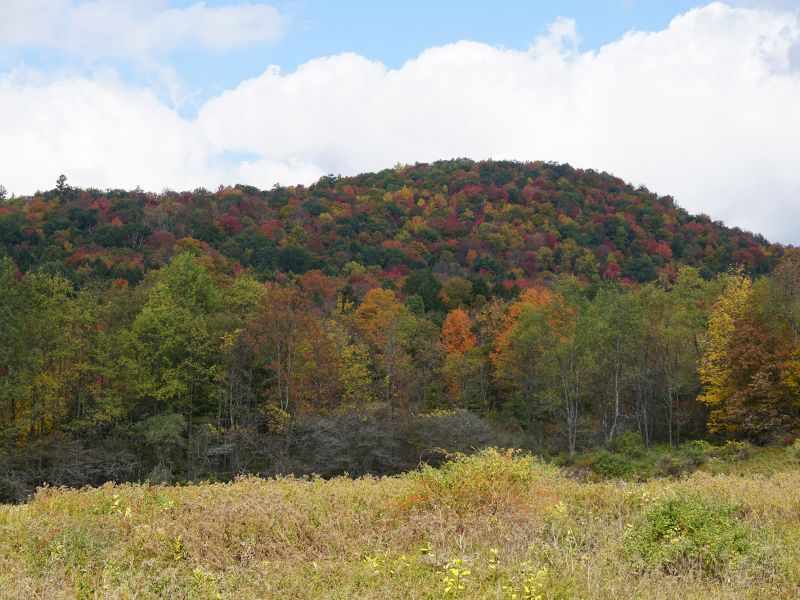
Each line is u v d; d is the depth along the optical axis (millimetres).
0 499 30500
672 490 11320
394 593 7047
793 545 9008
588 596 7129
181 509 10531
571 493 12422
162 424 34875
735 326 39031
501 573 7676
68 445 33469
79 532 9133
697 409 44219
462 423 39938
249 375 39625
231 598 7020
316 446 36500
